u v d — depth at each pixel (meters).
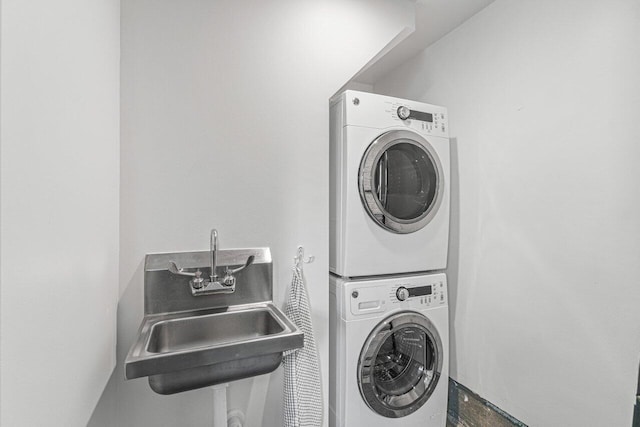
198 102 1.36
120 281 1.25
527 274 1.59
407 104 1.76
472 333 1.91
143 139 1.28
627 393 1.20
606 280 1.27
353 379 1.58
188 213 1.35
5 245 0.48
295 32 1.53
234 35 1.42
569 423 1.39
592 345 1.31
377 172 1.68
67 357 0.71
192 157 1.35
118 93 1.22
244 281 1.43
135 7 1.26
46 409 0.61
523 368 1.60
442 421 1.79
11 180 0.49
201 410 1.36
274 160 1.50
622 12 1.22
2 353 0.47
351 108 1.62
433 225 1.82
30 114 0.55
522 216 1.61
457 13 1.88
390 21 1.72
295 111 1.54
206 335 1.32
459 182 2.01
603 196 1.28
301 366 1.45
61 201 0.68
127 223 1.26
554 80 1.46
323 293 1.61
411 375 1.77
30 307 0.55
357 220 1.64
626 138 1.21
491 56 1.79
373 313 1.63
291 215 1.54
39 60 0.58
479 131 1.87
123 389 1.25
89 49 0.87
